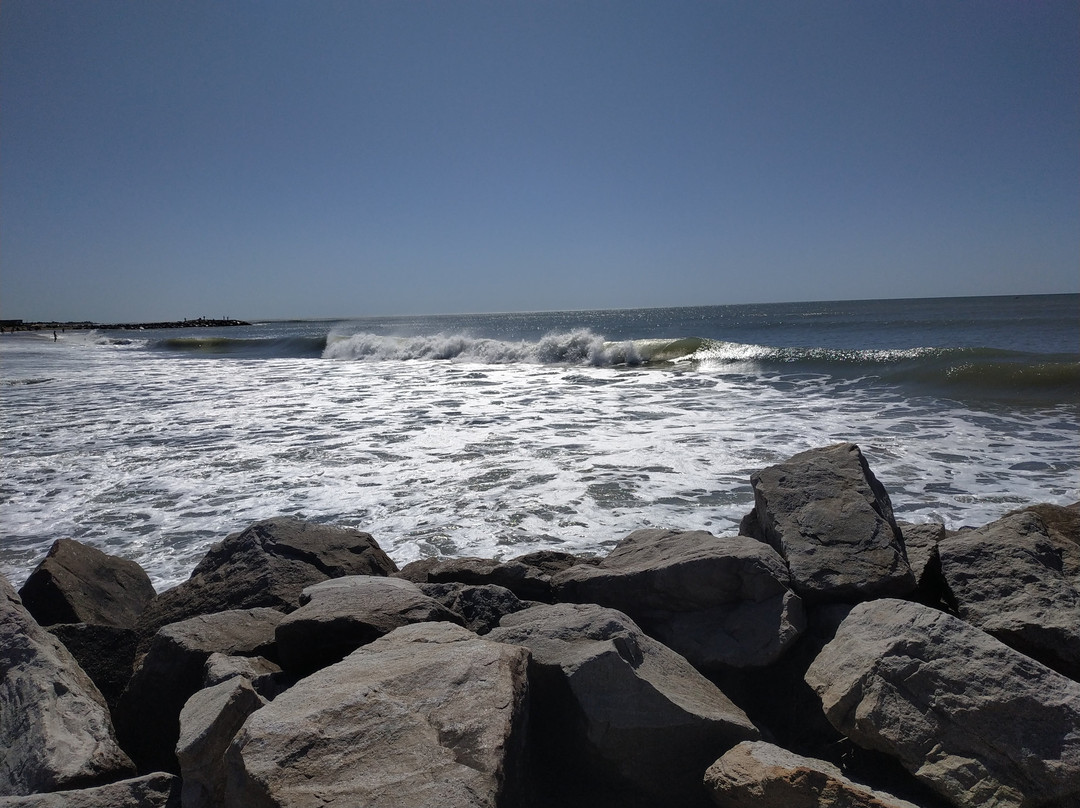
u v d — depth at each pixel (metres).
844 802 2.51
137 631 4.93
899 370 18.12
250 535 5.56
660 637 4.12
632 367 23.31
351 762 2.40
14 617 3.97
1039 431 11.77
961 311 67.44
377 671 2.98
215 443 12.67
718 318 84.44
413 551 7.18
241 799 2.34
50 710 3.46
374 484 9.60
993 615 3.80
